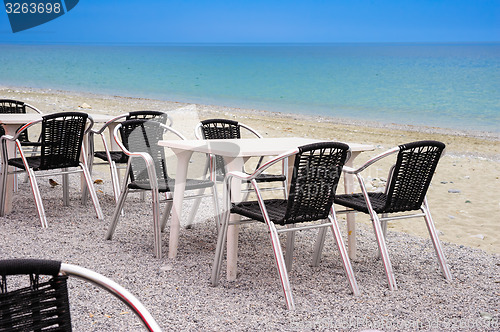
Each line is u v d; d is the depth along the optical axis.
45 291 1.46
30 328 1.43
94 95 18.97
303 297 3.03
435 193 6.27
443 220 5.12
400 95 21.16
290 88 24.48
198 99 19.47
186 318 2.69
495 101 18.97
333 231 3.17
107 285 1.50
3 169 4.53
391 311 2.87
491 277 3.47
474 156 8.96
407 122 14.03
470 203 5.79
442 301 3.04
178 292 3.05
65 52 66.81
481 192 6.32
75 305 2.79
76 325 2.56
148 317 1.48
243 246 4.05
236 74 32.84
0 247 3.71
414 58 54.44
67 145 4.48
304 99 20.08
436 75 30.44
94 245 3.88
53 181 5.84
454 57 57.41
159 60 49.25
